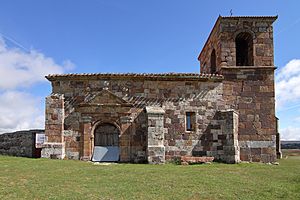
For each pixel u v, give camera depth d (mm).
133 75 21266
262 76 22109
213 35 24750
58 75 21172
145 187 11094
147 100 21391
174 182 12164
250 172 15625
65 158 20562
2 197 9352
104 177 13133
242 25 22484
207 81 21891
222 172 15391
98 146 21562
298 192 10688
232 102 21797
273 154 21219
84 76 21172
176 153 20891
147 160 19844
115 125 21062
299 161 23469
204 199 9648
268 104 21844
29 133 23562
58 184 11398
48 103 20844
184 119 21344
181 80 21719
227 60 22141
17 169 14547
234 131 20469
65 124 20984
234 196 10031
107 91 21234
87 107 21031
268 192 10648
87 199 9305
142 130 21016
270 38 22453
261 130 21531
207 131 21328
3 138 23984
